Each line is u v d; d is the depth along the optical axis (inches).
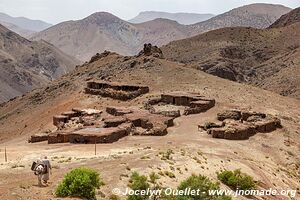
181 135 2694.4
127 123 2906.0
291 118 3499.0
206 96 3941.9
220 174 1610.5
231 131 2630.4
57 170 1357.0
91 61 6633.9
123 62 5762.8
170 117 3120.1
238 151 2329.0
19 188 1077.8
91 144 2417.6
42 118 4424.2
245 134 2682.1
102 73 5575.8
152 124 2859.3
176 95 3799.2
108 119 2997.0
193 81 4658.0
